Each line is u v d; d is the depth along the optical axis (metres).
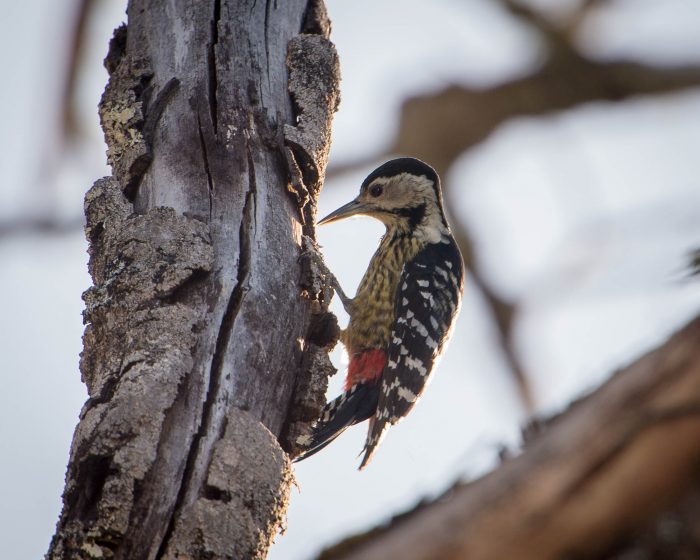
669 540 5.05
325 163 10.42
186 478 8.12
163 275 8.98
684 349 5.07
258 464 8.32
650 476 5.04
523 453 5.27
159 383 8.37
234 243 9.35
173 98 9.99
